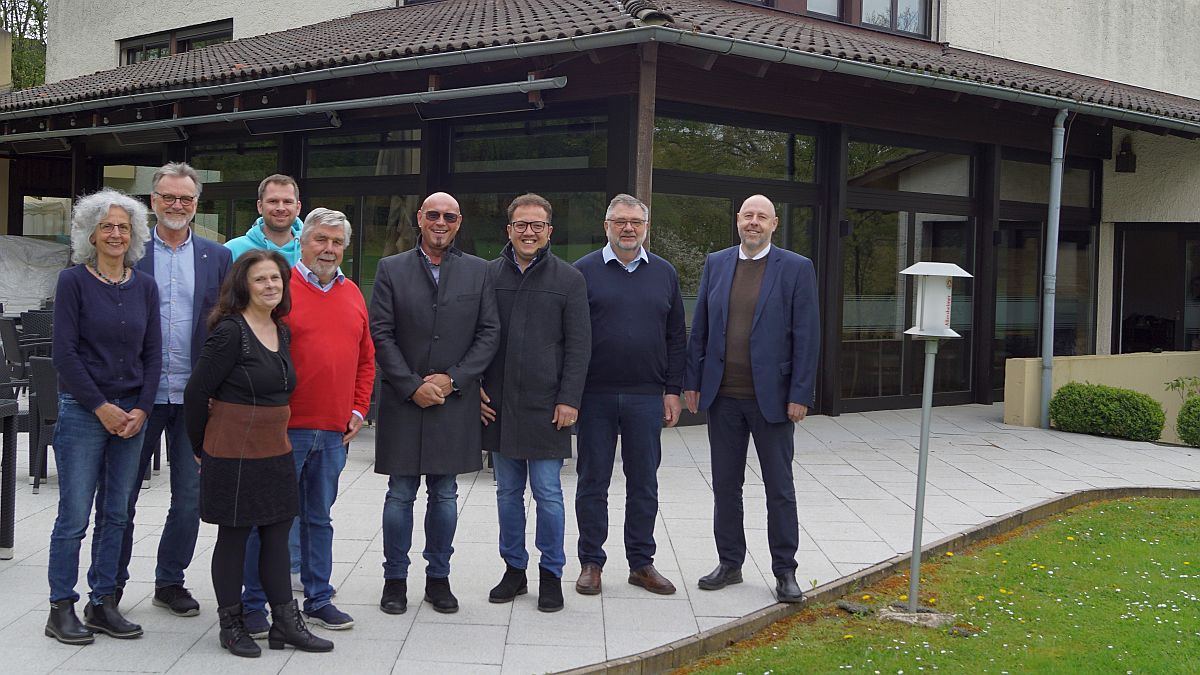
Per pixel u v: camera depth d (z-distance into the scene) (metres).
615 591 5.02
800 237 10.56
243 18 14.06
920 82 9.01
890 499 7.05
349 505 6.54
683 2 9.36
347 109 9.81
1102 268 13.67
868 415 10.96
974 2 12.80
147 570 5.15
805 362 4.91
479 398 4.70
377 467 4.60
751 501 6.91
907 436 9.71
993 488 7.47
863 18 11.96
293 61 9.30
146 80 10.99
